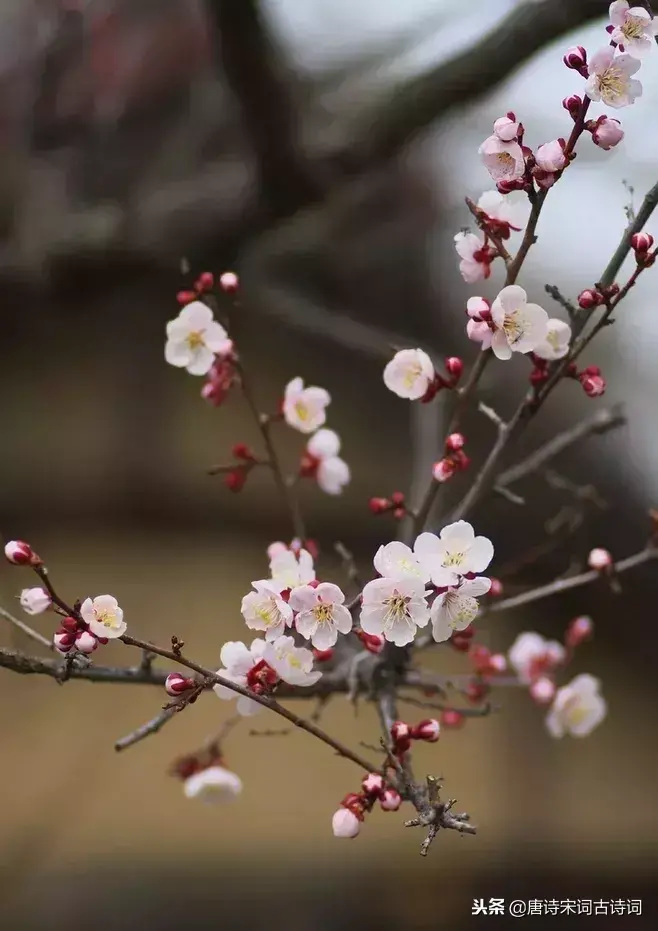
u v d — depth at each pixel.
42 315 3.34
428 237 3.50
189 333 1.78
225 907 2.50
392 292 3.61
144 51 2.89
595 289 1.71
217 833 2.82
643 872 2.68
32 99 2.97
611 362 3.24
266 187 2.43
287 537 3.76
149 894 2.54
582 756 3.32
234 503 3.82
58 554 3.64
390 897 2.56
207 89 2.89
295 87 2.37
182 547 3.76
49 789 2.91
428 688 1.81
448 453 1.75
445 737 3.22
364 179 2.56
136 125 3.00
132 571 3.65
